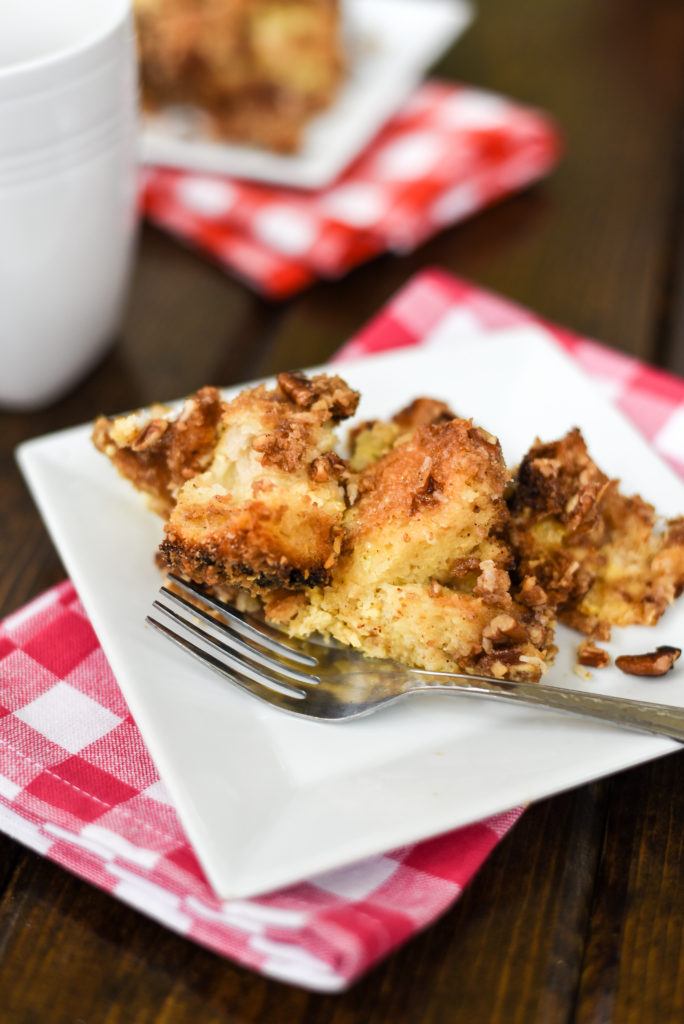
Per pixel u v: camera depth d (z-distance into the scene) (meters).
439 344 0.61
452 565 0.53
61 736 0.51
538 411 0.59
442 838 0.49
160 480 0.54
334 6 0.77
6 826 0.49
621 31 0.95
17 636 0.53
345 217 0.71
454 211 0.75
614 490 0.55
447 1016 0.47
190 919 0.47
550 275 0.72
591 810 0.50
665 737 0.49
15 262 0.58
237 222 0.72
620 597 0.53
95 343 0.64
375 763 0.49
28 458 0.56
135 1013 0.47
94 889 0.49
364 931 0.45
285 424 0.53
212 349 0.67
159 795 0.49
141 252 0.72
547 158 0.76
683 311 0.70
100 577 0.53
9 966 0.47
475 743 0.50
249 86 0.74
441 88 0.84
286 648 0.52
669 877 0.49
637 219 0.76
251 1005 0.47
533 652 0.51
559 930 0.48
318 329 0.69
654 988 0.47
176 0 0.73
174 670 0.51
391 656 0.52
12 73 0.54
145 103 0.76
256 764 0.49
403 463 0.53
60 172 0.57
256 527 0.51
